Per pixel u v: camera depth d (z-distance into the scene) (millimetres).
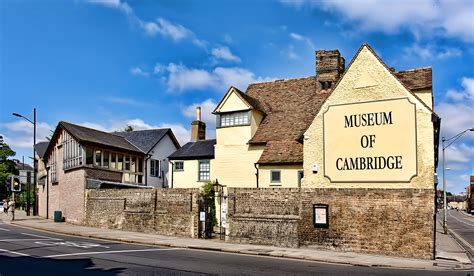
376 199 18172
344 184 19516
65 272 12156
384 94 19094
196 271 12867
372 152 19094
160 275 12000
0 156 64312
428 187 17828
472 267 15797
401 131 18609
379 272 13961
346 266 15312
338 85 20203
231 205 21359
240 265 14469
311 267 14648
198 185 31969
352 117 19703
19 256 14977
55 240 20328
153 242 20562
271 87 31422
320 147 20234
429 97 20016
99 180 30594
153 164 40906
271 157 25750
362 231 18281
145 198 25312
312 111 27562
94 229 26156
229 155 28359
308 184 20312
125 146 36375
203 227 23109
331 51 28453
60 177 33562
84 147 30453
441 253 19891
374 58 19516
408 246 17453
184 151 33344
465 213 87938
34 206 39188
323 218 18984
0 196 61969
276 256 17359
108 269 12773
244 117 28250
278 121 28297
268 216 20297
